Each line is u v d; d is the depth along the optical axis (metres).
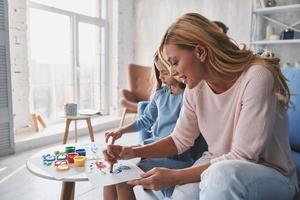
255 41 3.33
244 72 0.82
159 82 1.59
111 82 4.29
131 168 1.08
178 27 0.82
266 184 0.68
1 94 2.49
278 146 0.80
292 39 3.13
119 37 4.18
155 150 1.10
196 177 0.81
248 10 3.60
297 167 1.05
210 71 0.84
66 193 1.16
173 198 0.87
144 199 1.77
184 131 1.08
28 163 1.16
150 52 4.39
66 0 3.56
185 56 0.81
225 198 0.65
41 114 3.39
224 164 0.70
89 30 3.93
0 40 2.41
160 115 1.52
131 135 2.95
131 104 3.36
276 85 0.79
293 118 1.30
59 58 3.55
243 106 0.79
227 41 0.83
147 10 4.34
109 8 4.16
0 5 2.39
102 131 3.62
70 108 2.60
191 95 1.00
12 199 1.78
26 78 3.00
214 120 0.93
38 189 1.92
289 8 3.09
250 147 0.75
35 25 3.21
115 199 1.19
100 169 1.07
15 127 2.97
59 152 1.29
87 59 3.95
